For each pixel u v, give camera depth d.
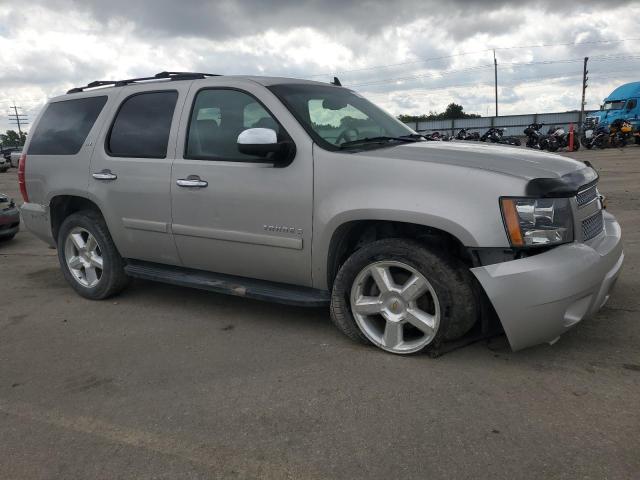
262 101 3.76
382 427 2.64
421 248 3.18
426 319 3.26
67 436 2.71
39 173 5.07
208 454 2.50
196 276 4.27
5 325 4.38
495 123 48.00
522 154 3.46
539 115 46.59
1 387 3.27
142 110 4.41
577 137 25.45
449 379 3.08
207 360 3.53
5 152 44.31
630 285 4.53
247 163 3.74
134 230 4.43
